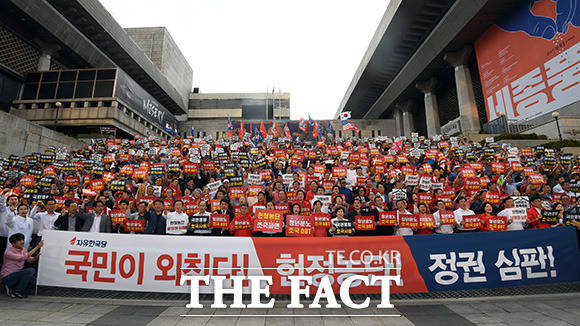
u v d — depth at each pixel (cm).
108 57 3438
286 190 898
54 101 2569
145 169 949
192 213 704
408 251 499
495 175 1010
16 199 592
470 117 2869
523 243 519
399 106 4353
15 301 472
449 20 2777
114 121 2506
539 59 2175
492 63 2652
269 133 3344
